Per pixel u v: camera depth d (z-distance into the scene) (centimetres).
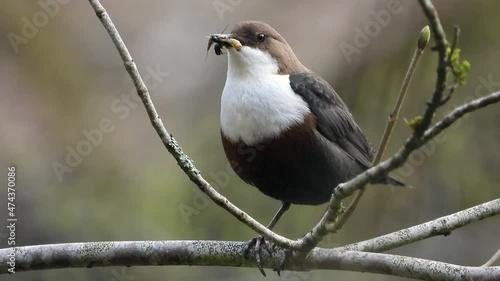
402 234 706
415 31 1201
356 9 1308
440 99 450
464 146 1198
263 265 732
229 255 729
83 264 718
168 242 726
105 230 1152
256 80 870
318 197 904
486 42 1184
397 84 1193
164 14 1477
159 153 1256
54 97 1300
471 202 1187
